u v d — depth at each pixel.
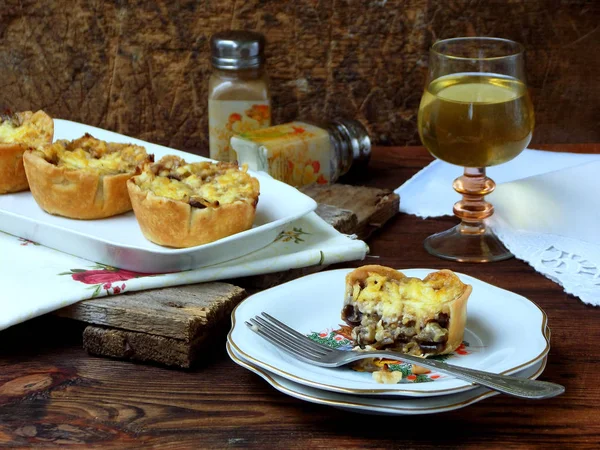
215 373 0.77
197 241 0.84
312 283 0.82
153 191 0.85
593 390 0.75
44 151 0.90
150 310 0.78
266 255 0.85
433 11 1.11
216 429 0.72
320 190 0.99
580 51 1.12
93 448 0.71
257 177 0.93
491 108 0.88
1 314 0.77
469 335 0.77
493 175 1.04
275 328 0.76
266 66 1.14
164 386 0.76
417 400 0.70
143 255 0.82
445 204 1.00
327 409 0.74
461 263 0.91
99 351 0.79
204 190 0.86
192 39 1.13
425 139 0.92
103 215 0.90
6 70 1.15
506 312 0.78
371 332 0.76
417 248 0.94
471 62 0.89
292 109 1.16
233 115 1.06
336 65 1.14
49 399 0.75
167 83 1.15
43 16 1.13
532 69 1.13
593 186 0.94
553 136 1.16
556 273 0.88
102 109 1.16
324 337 0.77
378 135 1.17
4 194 0.94
